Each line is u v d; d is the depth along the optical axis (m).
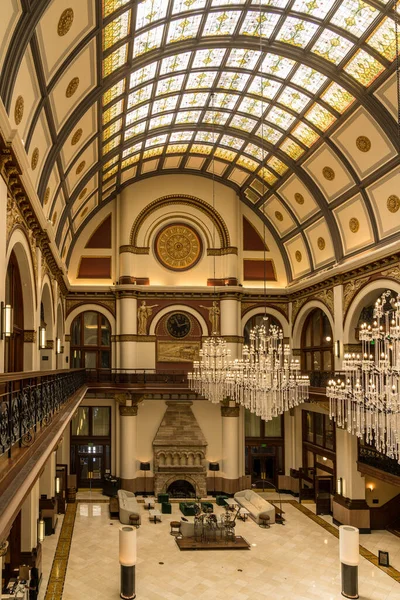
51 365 15.42
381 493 17.94
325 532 17.23
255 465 23.16
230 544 15.67
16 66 7.57
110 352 22.41
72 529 17.02
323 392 17.42
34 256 11.33
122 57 11.76
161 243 22.81
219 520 18.22
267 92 15.87
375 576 13.61
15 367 11.05
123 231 22.30
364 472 16.94
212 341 15.97
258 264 23.50
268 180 21.06
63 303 20.89
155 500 20.73
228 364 15.41
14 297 10.86
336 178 17.17
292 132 17.23
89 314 22.56
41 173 11.52
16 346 11.12
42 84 9.12
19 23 7.30
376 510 17.70
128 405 21.53
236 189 23.14
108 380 21.33
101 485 22.31
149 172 22.41
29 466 5.56
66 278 19.75
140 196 22.52
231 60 14.34
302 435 22.31
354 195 16.66
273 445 23.09
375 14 11.63
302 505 20.62
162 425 21.95
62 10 8.19
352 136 15.24
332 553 15.27
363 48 12.52
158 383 21.27
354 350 17.34
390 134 13.70
